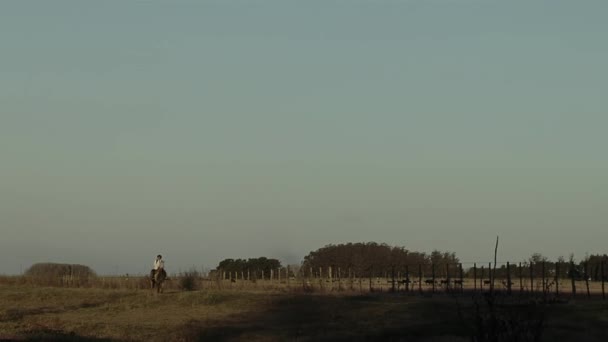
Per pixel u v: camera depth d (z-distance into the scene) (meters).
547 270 50.75
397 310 39.25
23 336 28.59
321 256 92.69
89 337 30.20
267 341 30.91
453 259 90.56
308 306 41.81
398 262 89.88
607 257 55.38
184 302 45.00
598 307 36.50
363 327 34.38
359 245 93.31
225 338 31.61
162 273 51.66
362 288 59.59
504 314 17.00
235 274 78.12
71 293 51.47
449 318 34.97
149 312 41.88
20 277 65.88
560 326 31.38
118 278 62.84
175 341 30.23
